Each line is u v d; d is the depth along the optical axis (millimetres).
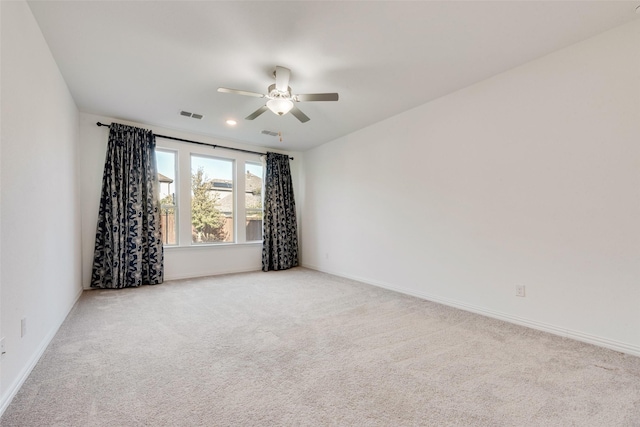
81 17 2062
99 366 1927
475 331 2566
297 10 2014
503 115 2842
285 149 5867
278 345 2283
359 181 4621
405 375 1849
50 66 2436
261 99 3461
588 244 2320
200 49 2473
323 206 5434
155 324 2709
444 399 1603
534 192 2625
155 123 4344
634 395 1637
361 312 3092
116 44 2389
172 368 1916
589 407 1535
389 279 4094
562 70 2453
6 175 1537
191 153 4934
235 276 4977
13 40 1666
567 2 1941
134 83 3068
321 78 2965
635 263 2109
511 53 2527
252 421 1419
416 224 3713
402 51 2502
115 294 3752
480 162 3029
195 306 3273
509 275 2797
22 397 1576
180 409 1502
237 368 1925
